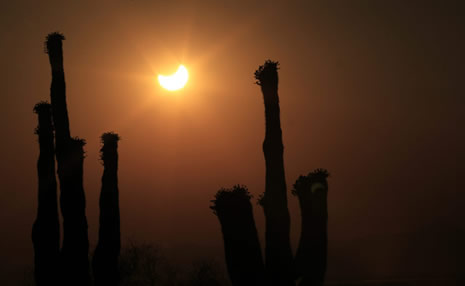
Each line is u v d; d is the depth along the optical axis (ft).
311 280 50.90
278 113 57.31
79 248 74.90
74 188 76.02
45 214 76.48
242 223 52.60
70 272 73.72
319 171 53.31
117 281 76.84
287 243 53.67
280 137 56.75
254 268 52.01
